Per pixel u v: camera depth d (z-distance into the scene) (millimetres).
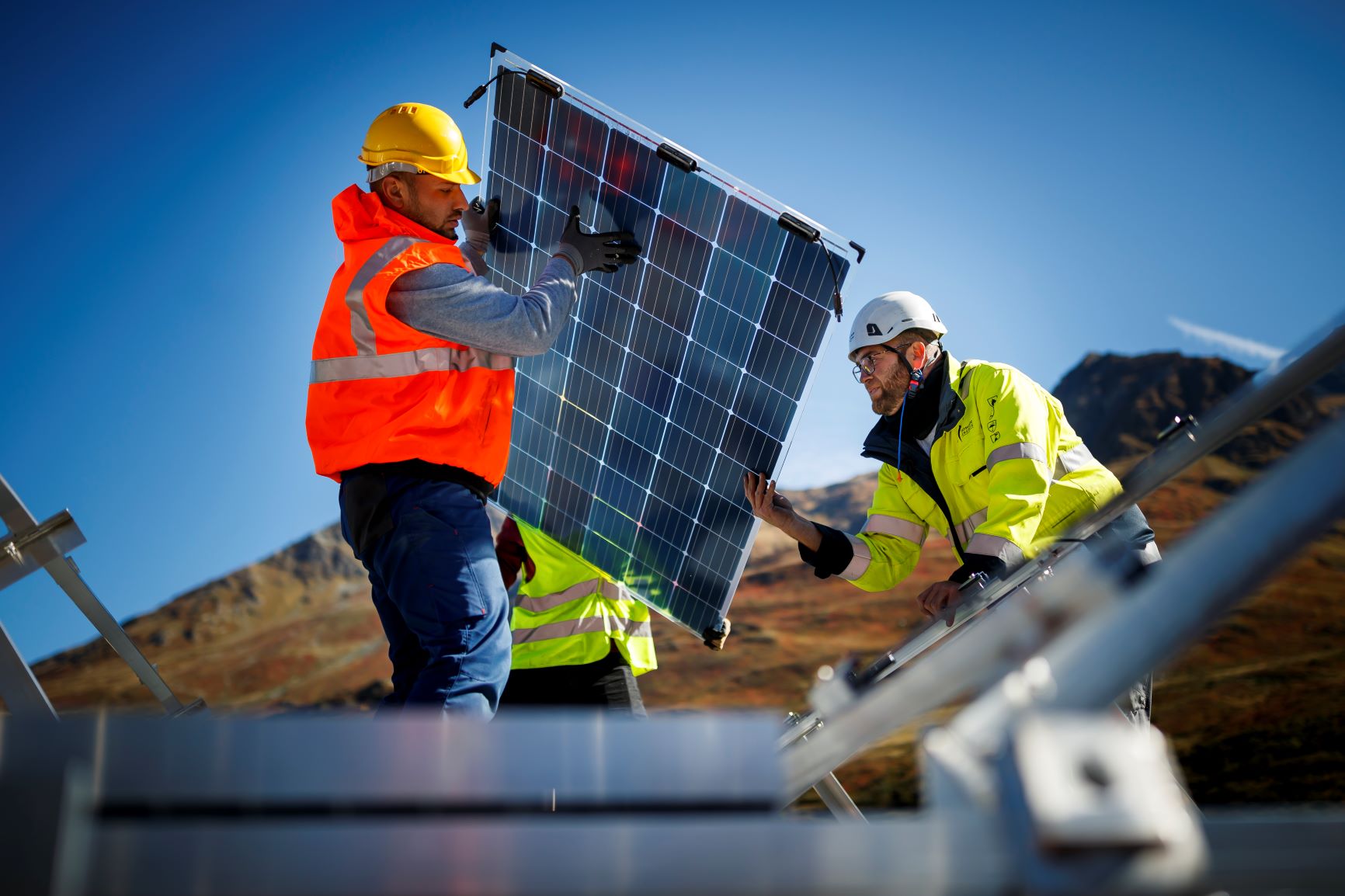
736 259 3656
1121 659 694
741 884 691
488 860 694
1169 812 615
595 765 817
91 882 666
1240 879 705
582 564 4426
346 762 796
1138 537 3410
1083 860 617
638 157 3705
